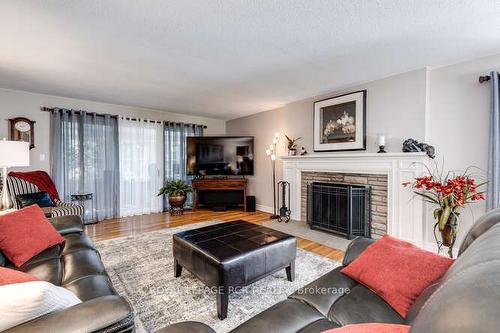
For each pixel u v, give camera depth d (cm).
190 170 548
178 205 504
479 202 258
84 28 204
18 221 182
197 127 592
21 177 348
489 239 56
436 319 32
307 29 205
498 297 29
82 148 436
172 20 192
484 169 255
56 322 77
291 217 453
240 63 278
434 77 288
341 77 324
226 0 168
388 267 127
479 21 192
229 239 211
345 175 368
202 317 169
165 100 446
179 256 214
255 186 566
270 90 382
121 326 85
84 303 88
